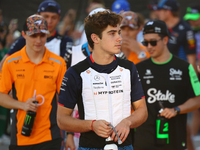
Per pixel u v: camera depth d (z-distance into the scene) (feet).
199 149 52.44
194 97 31.91
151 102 32.12
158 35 32.14
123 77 22.85
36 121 30.76
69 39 39.32
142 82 32.55
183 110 31.24
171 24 49.32
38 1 78.28
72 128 22.17
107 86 22.53
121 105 22.68
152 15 64.90
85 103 22.70
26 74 31.19
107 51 22.29
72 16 68.59
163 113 30.86
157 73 32.30
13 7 78.79
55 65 31.83
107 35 22.07
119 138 20.68
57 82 31.89
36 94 31.01
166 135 31.01
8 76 31.40
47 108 31.14
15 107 30.40
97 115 22.45
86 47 32.96
